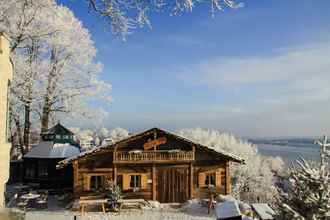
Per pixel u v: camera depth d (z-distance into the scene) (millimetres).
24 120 33906
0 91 9453
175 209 25203
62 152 30547
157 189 26938
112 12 8750
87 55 35750
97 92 35906
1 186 9695
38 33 31672
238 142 77812
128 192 26688
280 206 9398
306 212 9195
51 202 26547
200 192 27281
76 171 26391
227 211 11430
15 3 28516
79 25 35719
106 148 26375
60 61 34312
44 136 31578
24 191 28062
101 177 26672
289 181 9609
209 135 80500
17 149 34719
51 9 32344
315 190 9188
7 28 29797
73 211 24062
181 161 27031
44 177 29922
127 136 26719
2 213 9195
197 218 22641
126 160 26562
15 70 31453
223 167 27688
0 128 9539
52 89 34219
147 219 22422
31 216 22281
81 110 35344
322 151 9469
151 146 26859
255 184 59812
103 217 22766
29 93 32688
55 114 34938
